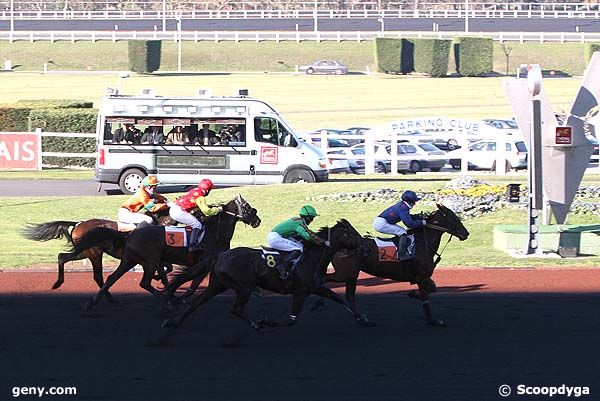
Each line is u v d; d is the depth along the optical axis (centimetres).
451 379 1327
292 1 12556
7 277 2069
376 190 3016
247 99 3450
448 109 6850
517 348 1497
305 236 1498
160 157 3409
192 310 1514
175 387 1280
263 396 1244
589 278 2083
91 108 4628
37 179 3881
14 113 4581
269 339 1554
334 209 2838
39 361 1404
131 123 3400
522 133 2306
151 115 3403
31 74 8412
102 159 3388
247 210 1708
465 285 2009
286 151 3459
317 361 1420
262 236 2614
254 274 1486
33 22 10281
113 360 1414
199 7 12525
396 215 1645
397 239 1634
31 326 1619
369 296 1895
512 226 2522
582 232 2347
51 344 1503
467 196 2898
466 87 8050
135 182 3403
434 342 1534
